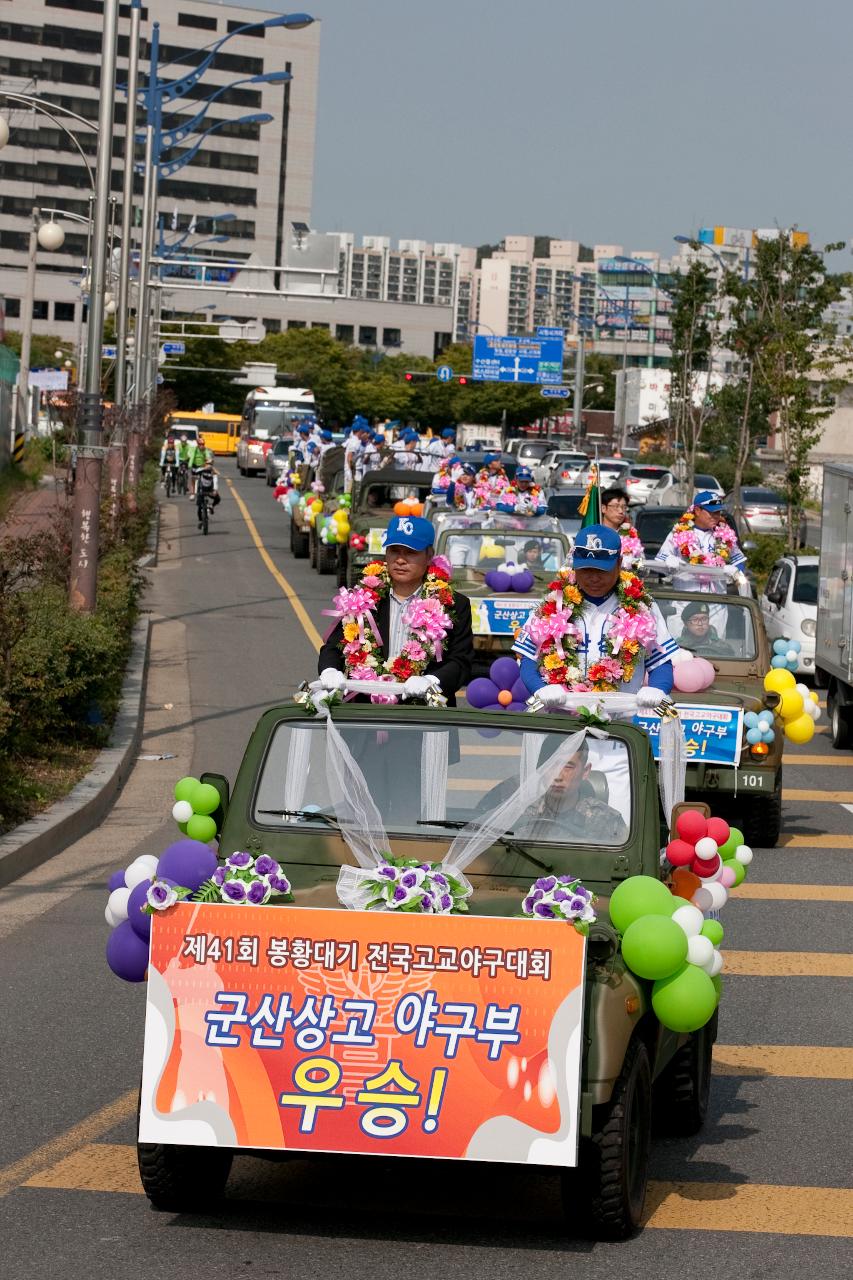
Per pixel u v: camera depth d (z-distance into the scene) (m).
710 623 17.22
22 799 15.58
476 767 7.30
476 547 25.75
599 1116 6.48
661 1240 6.76
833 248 49.62
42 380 82.75
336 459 45.97
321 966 6.34
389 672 9.54
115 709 21.41
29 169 174.38
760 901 13.70
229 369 135.25
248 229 189.50
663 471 67.81
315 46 190.25
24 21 172.75
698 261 62.56
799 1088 9.05
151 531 51.66
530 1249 6.61
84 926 12.16
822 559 24.25
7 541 25.00
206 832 7.47
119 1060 9.05
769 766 15.42
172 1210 6.95
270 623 32.47
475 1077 6.20
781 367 47.84
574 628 10.07
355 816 7.20
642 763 7.31
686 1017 6.61
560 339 103.94
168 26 181.50
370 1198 7.22
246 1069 6.32
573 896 6.26
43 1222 6.81
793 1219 7.06
